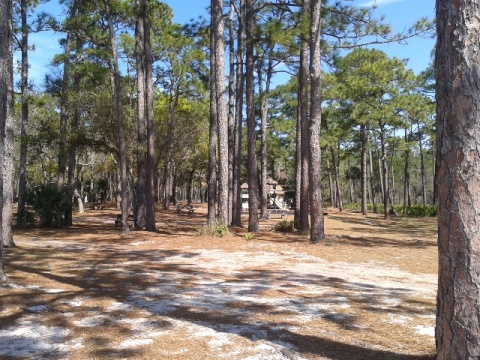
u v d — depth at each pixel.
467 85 3.26
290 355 4.45
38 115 28.34
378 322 5.70
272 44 17.39
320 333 5.21
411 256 12.41
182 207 42.06
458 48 3.30
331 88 28.25
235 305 6.58
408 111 28.78
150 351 4.69
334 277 9.15
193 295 7.28
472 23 3.28
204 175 61.03
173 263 10.83
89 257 11.64
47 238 16.58
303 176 18.72
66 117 22.06
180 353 4.62
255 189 18.73
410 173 64.88
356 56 29.86
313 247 14.04
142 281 8.45
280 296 7.21
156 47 26.08
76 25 17.84
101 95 20.92
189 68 25.77
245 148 41.62
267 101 31.45
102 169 41.66
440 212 3.43
